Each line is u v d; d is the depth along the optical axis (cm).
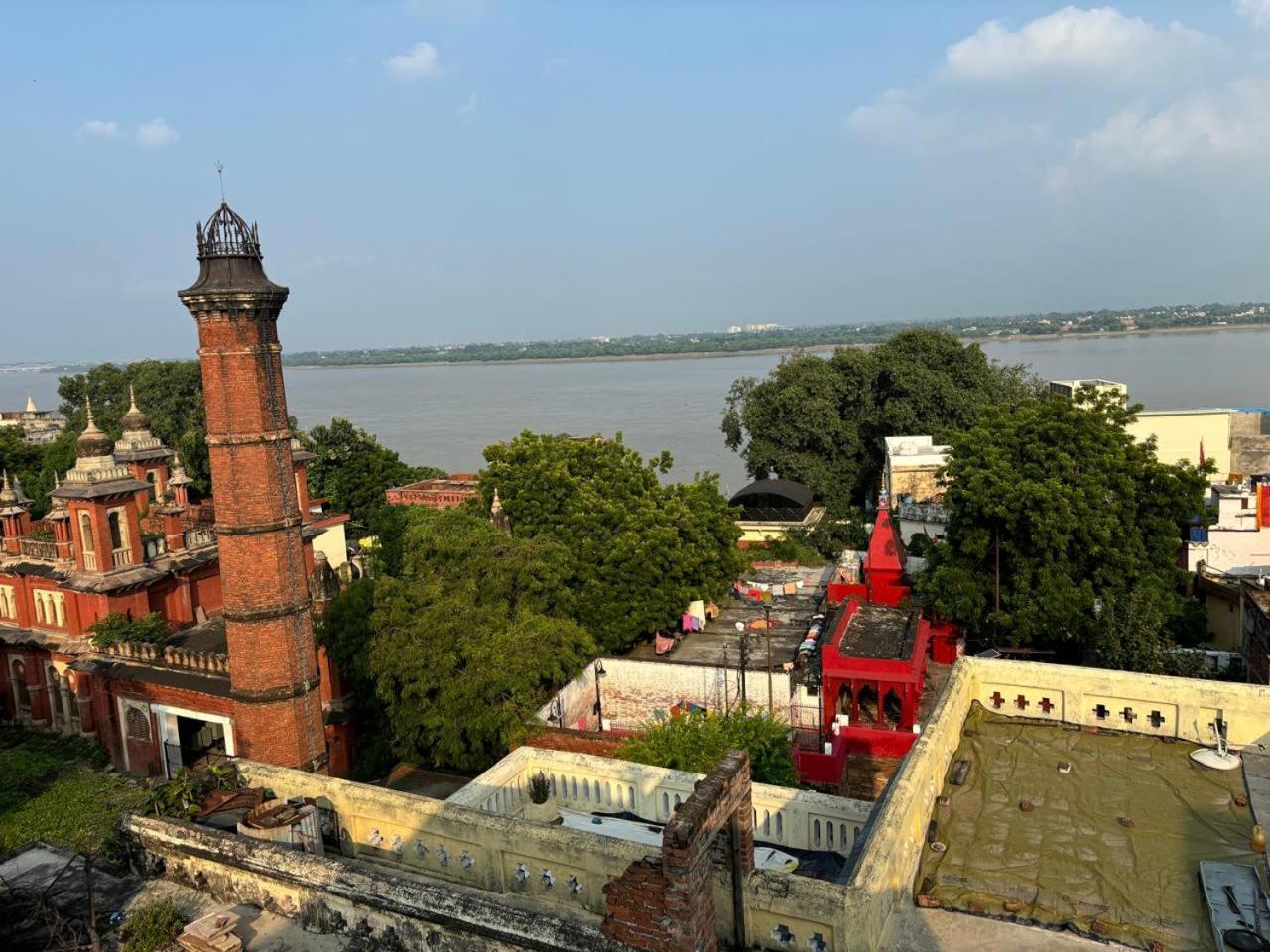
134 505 4275
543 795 2114
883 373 8450
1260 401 15450
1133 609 3531
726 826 1210
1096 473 4041
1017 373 9212
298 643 2978
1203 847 1442
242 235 2775
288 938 1428
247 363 2806
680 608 4706
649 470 5406
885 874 1271
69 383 8956
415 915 1334
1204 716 1800
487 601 3894
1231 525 4453
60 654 4334
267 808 1725
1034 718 1938
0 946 1431
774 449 8381
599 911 1491
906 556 5269
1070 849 1449
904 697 3603
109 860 1684
